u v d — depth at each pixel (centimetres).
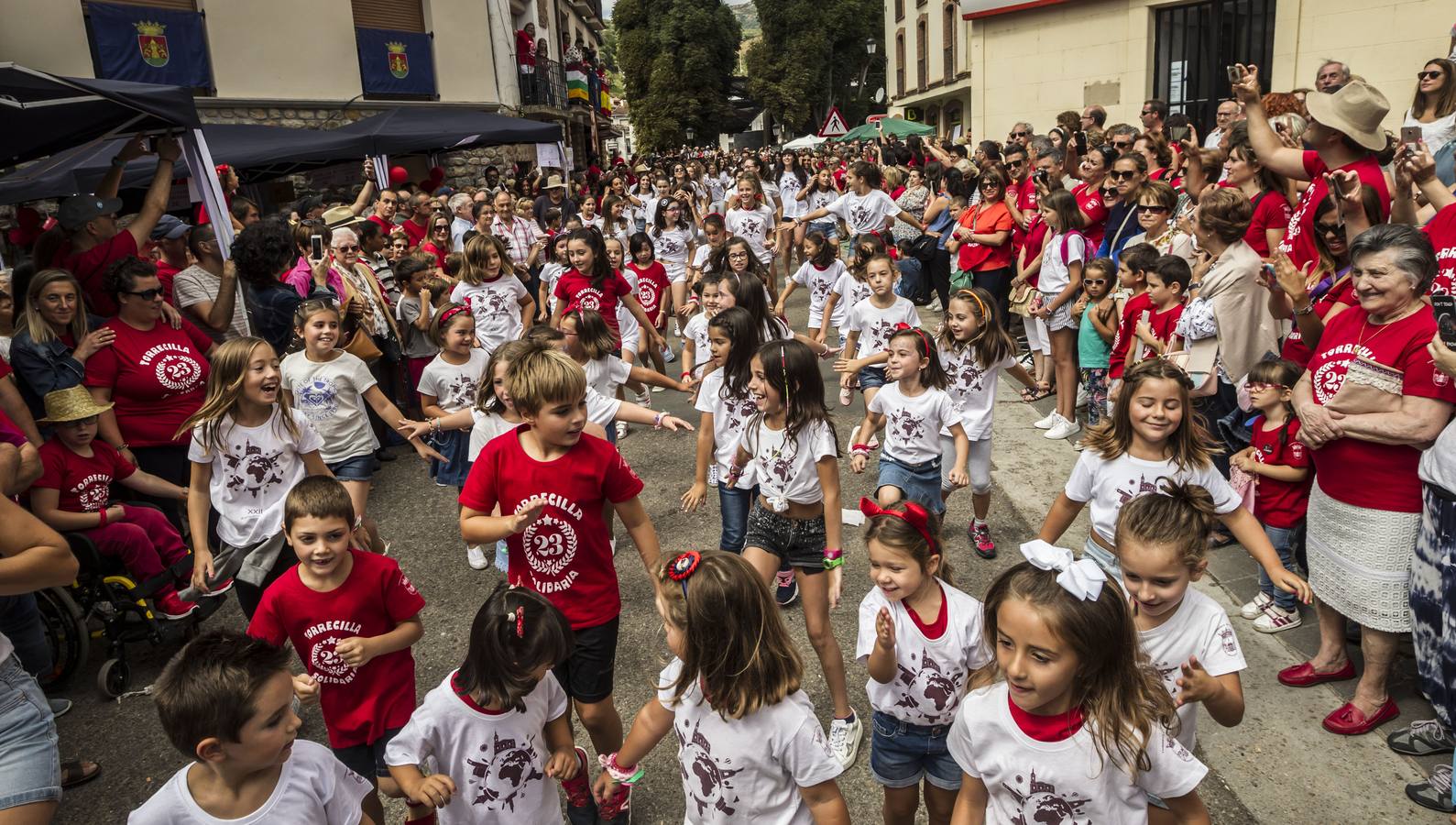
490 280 780
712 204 1978
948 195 1104
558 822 302
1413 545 348
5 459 318
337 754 326
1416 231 346
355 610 318
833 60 4753
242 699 217
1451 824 320
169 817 228
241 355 402
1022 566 225
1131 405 349
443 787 267
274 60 1575
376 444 537
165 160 655
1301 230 482
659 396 927
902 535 278
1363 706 370
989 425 530
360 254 789
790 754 246
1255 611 454
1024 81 1798
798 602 504
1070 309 711
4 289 555
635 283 927
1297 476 421
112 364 517
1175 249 659
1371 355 353
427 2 1825
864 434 512
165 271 686
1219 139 864
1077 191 829
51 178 889
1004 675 231
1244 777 353
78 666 455
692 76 4412
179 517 549
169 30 1436
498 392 464
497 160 1994
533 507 314
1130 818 226
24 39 1296
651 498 670
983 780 238
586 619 338
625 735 404
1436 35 1371
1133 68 1662
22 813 243
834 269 859
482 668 270
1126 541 268
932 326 1066
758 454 395
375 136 1196
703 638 242
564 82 2673
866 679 435
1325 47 1467
